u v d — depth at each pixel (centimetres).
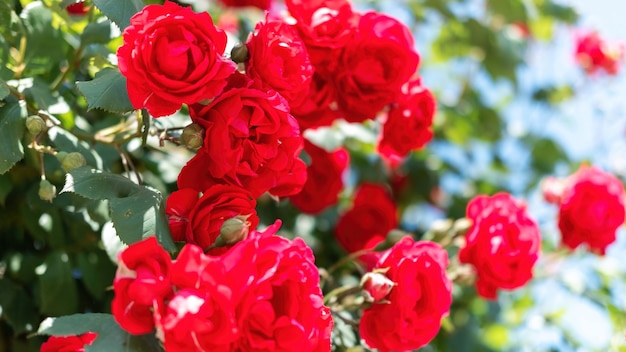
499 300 140
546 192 128
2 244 104
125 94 86
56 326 79
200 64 80
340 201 133
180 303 72
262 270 76
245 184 83
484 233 104
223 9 127
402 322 90
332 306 97
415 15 151
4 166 87
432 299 91
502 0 159
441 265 92
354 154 133
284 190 87
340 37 95
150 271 74
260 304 75
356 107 98
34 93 92
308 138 113
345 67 96
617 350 127
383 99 98
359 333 97
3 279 101
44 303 99
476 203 107
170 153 105
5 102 90
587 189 121
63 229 102
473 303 133
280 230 119
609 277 138
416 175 140
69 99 100
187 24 80
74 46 101
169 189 107
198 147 83
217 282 73
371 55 97
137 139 100
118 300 74
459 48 159
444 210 143
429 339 92
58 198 98
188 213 83
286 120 83
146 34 79
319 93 96
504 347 136
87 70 100
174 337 73
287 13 99
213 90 80
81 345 85
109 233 91
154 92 80
